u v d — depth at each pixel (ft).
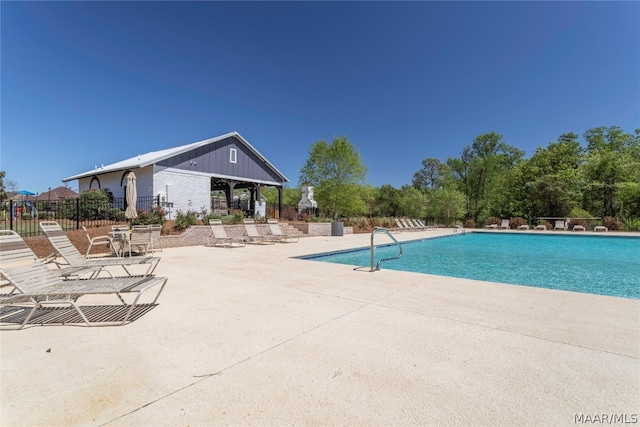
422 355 8.33
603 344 9.01
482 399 6.24
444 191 105.91
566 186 88.07
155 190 52.06
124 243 28.30
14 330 10.28
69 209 48.11
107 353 8.47
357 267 22.91
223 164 63.31
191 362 7.92
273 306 13.01
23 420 5.52
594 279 23.97
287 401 6.17
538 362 7.89
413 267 29.35
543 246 48.65
